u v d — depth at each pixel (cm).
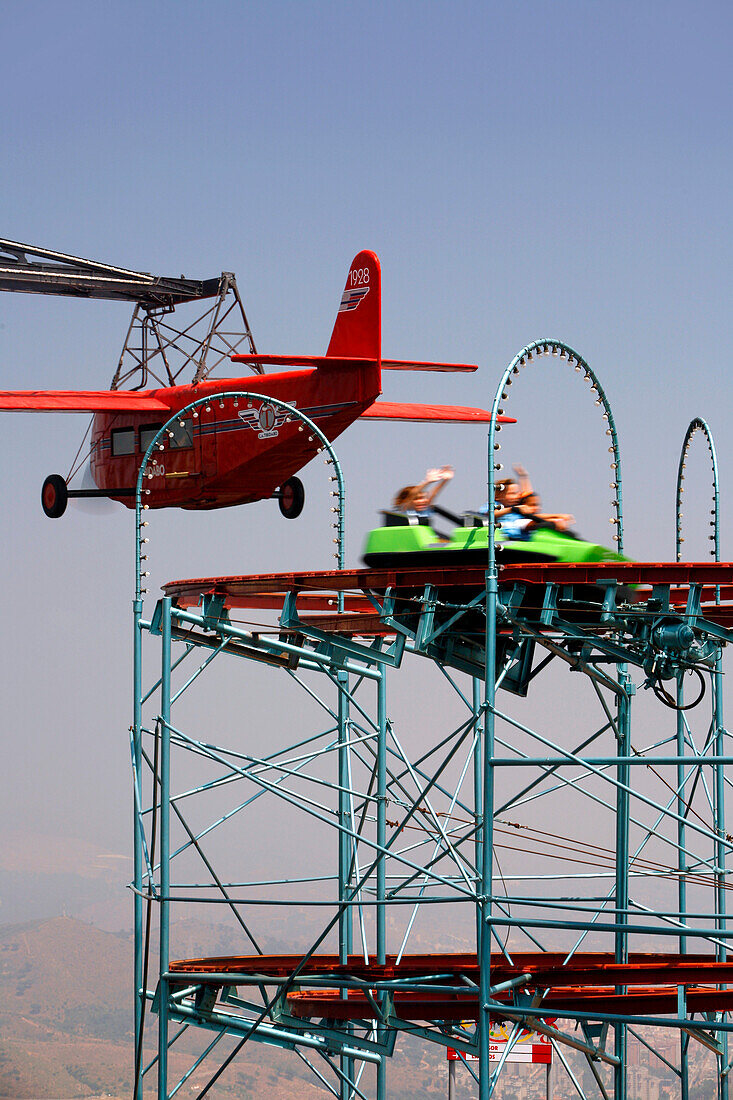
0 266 11175
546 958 6681
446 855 6300
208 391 10506
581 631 5225
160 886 6159
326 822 6012
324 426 9656
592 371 5747
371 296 9444
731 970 5478
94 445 11631
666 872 6669
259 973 6438
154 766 6250
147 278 11812
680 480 6494
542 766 4869
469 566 5125
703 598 5444
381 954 7419
